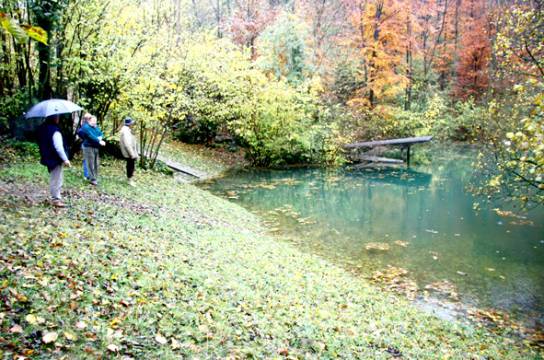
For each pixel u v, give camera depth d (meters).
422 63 40.75
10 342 3.65
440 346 5.96
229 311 5.34
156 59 14.85
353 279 8.62
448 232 12.62
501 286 8.77
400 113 30.03
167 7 17.73
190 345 4.30
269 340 4.84
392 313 6.93
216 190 18.23
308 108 25.48
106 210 9.02
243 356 4.34
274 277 7.34
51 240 6.20
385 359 5.11
